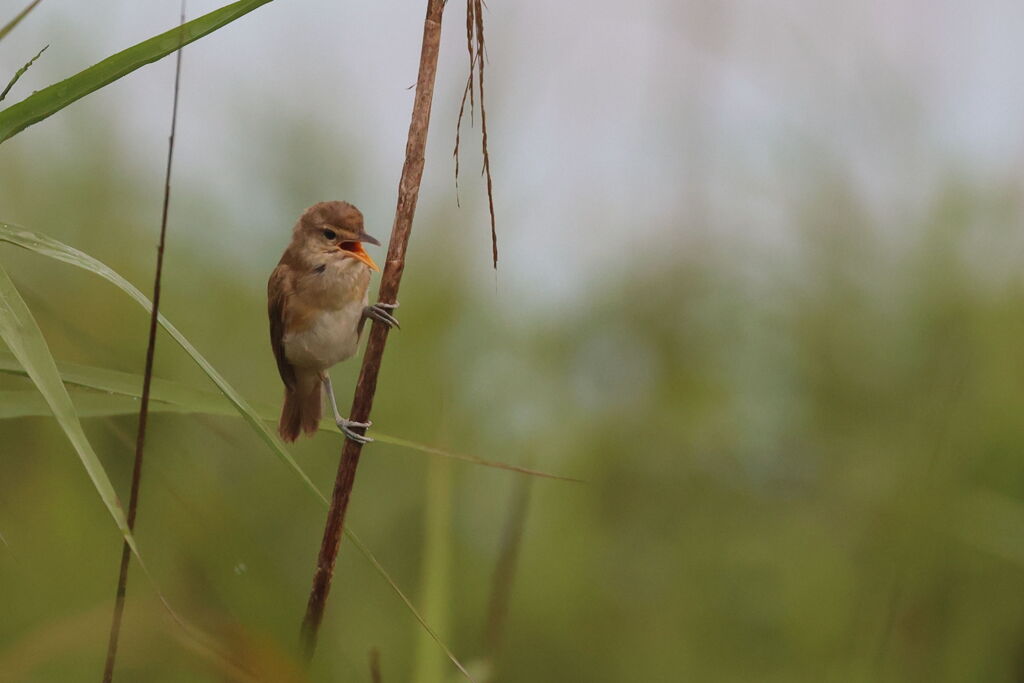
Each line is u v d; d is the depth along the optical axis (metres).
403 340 12.07
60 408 4.34
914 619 9.74
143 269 12.03
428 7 5.74
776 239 13.35
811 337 12.43
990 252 12.10
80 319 11.23
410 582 10.41
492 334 12.84
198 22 4.84
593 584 11.22
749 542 11.42
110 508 4.20
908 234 12.55
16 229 4.66
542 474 5.59
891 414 11.57
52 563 8.30
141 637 5.17
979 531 9.90
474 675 6.52
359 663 8.97
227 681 5.23
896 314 12.09
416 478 11.19
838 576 10.61
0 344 5.06
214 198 12.92
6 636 7.17
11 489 9.12
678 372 13.25
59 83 4.76
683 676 10.34
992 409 10.50
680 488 12.25
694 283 13.83
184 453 9.49
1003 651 9.67
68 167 12.55
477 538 11.21
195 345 11.65
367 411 5.75
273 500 10.67
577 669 10.32
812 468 11.90
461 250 12.89
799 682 10.04
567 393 13.16
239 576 7.03
